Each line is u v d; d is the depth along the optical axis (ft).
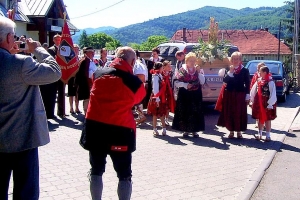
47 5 81.66
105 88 14.14
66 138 27.53
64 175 19.52
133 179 19.39
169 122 35.40
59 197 16.62
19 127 11.68
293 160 24.21
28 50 12.53
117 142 14.01
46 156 22.88
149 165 21.90
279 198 17.79
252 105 28.96
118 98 14.01
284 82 52.65
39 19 81.35
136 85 14.26
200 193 17.80
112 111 14.02
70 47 33.09
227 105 29.12
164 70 29.27
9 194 16.56
